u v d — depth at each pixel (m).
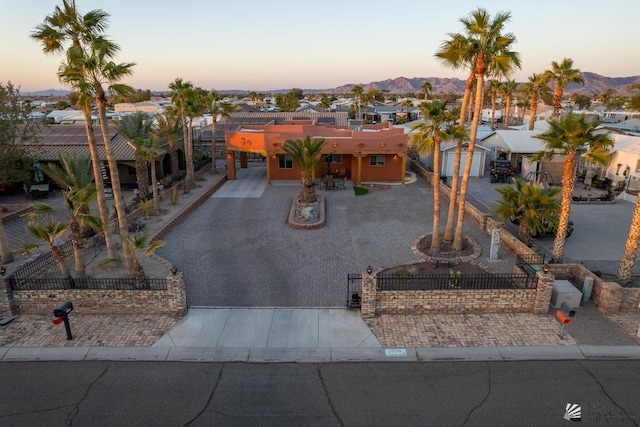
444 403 9.60
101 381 10.37
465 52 15.64
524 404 9.57
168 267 16.77
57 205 26.33
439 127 17.23
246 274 16.41
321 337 12.13
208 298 14.41
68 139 31.78
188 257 18.22
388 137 32.22
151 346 11.72
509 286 14.42
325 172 35.25
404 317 13.20
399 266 17.12
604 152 14.51
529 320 13.02
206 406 9.52
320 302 14.10
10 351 11.51
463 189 17.66
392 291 13.15
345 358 11.24
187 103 30.69
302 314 13.33
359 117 90.31
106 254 18.00
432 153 36.41
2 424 8.99
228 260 17.86
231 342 11.90
